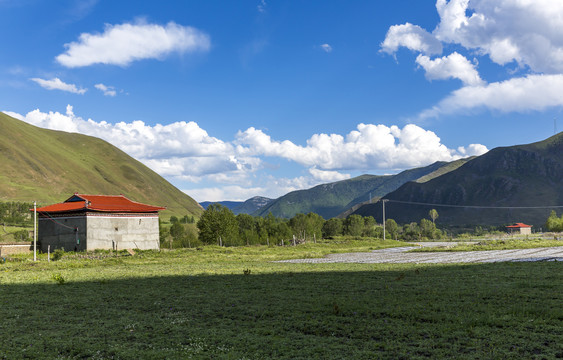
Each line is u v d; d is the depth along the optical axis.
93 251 71.50
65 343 13.77
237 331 15.02
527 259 42.22
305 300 20.33
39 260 58.25
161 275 35.00
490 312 16.19
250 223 154.88
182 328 15.48
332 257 59.78
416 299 19.69
